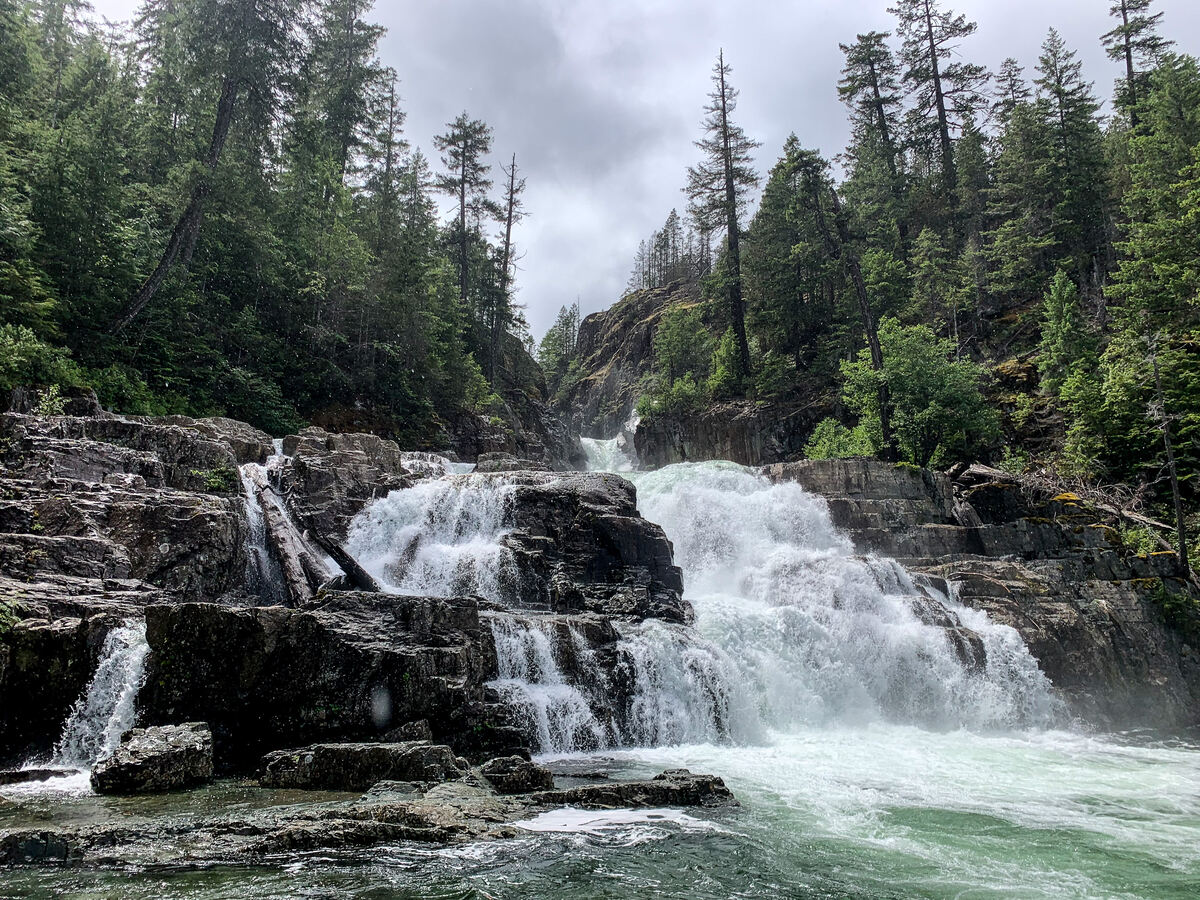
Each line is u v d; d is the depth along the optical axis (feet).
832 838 32.78
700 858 28.60
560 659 56.75
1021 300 176.45
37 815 30.58
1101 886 27.86
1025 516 108.37
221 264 125.49
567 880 25.26
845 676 73.00
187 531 61.36
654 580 77.66
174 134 128.06
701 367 222.07
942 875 28.40
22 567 51.06
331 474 84.69
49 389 75.92
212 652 44.29
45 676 43.93
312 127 146.92
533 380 233.55
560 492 83.46
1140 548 105.50
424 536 82.79
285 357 128.06
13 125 100.17
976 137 211.20
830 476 109.81
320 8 132.98
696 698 60.95
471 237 204.54
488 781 38.45
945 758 56.54
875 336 149.79
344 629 47.47
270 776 38.91
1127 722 80.33
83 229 98.58
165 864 25.09
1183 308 123.03
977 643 77.71
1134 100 196.03
